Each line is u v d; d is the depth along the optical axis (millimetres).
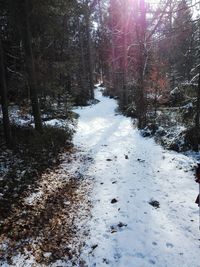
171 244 6035
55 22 13648
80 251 5988
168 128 14906
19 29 12500
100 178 9812
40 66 13984
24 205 7734
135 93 18656
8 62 14500
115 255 5801
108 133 16734
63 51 24078
